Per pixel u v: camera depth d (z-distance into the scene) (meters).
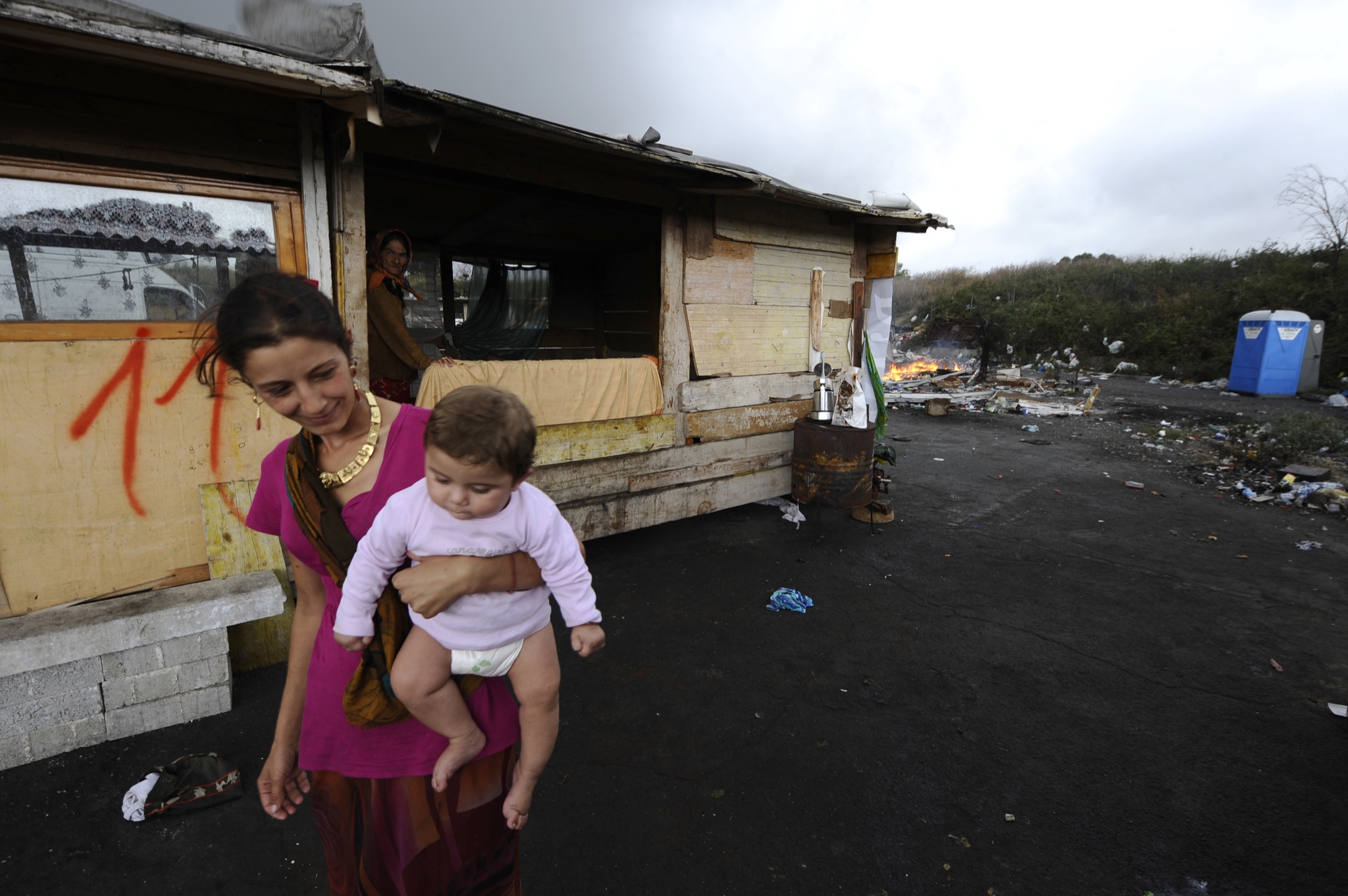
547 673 1.35
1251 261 21.92
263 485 1.33
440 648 1.23
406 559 1.24
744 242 5.86
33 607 2.95
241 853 2.32
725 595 4.54
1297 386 14.95
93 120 2.92
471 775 1.35
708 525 6.03
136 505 3.15
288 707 1.45
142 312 3.11
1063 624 4.21
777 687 3.45
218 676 3.05
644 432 5.36
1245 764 2.91
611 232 7.41
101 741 2.85
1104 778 2.81
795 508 6.29
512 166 4.44
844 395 6.34
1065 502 7.01
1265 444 9.28
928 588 4.73
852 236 6.76
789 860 2.35
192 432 3.24
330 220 3.63
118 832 2.39
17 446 2.86
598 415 5.08
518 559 1.26
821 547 5.50
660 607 4.36
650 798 2.64
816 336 6.59
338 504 1.25
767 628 4.09
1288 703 3.38
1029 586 4.79
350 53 3.48
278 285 1.07
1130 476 8.23
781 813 2.58
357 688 1.22
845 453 5.79
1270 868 2.35
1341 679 3.60
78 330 2.94
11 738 2.67
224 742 2.89
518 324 8.66
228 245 3.29
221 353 1.06
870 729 3.12
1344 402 13.17
